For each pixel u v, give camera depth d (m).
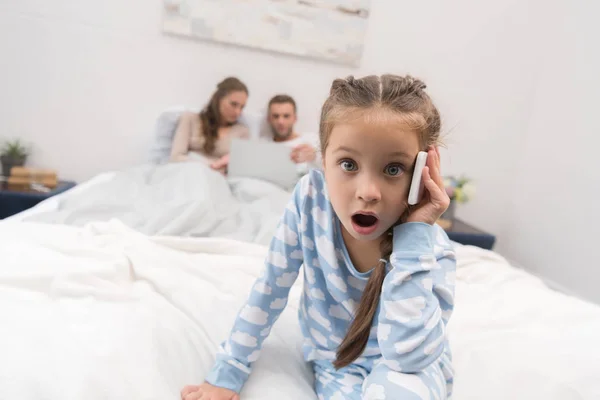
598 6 2.43
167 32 2.49
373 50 2.70
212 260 1.21
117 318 0.76
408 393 0.58
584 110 2.43
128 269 1.02
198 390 0.67
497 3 2.73
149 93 2.56
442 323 0.64
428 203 0.67
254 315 0.74
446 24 2.72
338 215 0.64
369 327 0.69
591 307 1.14
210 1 2.48
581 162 2.40
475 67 2.79
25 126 2.49
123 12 2.45
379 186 0.60
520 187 2.90
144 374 0.64
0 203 2.12
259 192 1.98
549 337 0.95
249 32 2.55
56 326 0.71
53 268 0.94
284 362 0.79
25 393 0.56
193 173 1.89
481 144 2.89
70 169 2.57
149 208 1.68
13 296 0.82
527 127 2.90
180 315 0.88
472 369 0.84
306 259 0.74
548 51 2.79
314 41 2.62
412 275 0.64
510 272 1.36
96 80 2.50
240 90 2.41
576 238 2.38
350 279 0.73
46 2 2.37
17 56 2.41
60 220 1.52
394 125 0.58
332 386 0.73
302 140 2.58
